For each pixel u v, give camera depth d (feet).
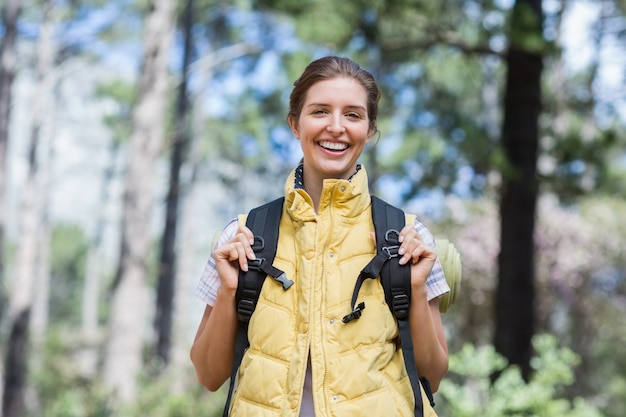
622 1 51.11
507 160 23.62
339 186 6.49
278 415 6.10
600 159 25.31
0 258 52.03
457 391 16.25
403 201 27.91
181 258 74.28
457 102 36.22
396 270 6.36
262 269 6.42
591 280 46.65
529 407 16.43
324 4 25.45
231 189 93.71
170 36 41.45
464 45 25.52
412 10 25.11
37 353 59.88
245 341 6.51
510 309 24.17
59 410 32.01
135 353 38.88
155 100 40.98
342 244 6.46
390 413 6.10
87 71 76.23
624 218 46.21
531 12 22.50
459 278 7.42
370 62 27.86
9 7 51.13
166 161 80.33
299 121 6.86
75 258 151.74
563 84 48.57
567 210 45.80
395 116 39.96
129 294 39.27
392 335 6.36
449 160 26.91
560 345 46.29
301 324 6.25
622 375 47.44
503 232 24.62
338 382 6.06
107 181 106.73
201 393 37.14
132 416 33.06
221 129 80.02
